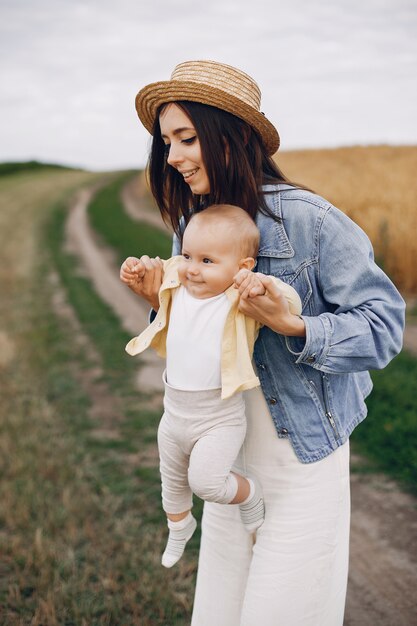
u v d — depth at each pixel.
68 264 17.20
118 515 4.29
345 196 15.88
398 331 1.87
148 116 2.06
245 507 1.99
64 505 4.35
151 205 31.62
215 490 1.89
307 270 1.90
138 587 3.43
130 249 18.12
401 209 12.76
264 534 2.00
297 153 36.84
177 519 2.19
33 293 13.58
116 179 50.34
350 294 1.84
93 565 3.70
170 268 2.11
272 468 2.01
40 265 17.30
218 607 2.19
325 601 1.98
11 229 26.17
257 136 1.94
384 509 4.25
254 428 2.03
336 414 2.00
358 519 4.16
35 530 4.05
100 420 6.14
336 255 1.85
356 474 4.72
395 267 11.12
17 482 4.74
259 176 1.95
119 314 11.18
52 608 3.24
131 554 3.76
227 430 1.92
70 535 3.98
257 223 1.96
